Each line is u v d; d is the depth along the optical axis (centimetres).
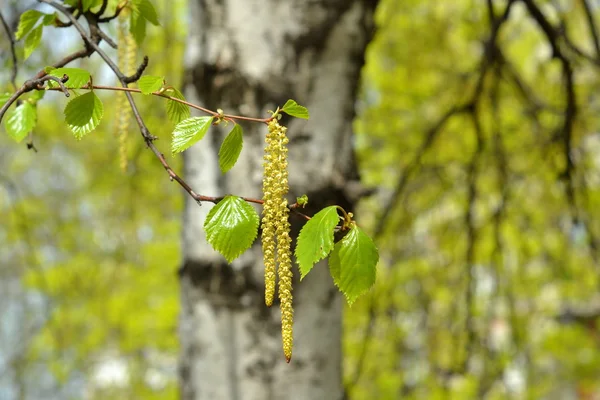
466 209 529
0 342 837
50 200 878
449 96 677
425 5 702
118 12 212
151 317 801
